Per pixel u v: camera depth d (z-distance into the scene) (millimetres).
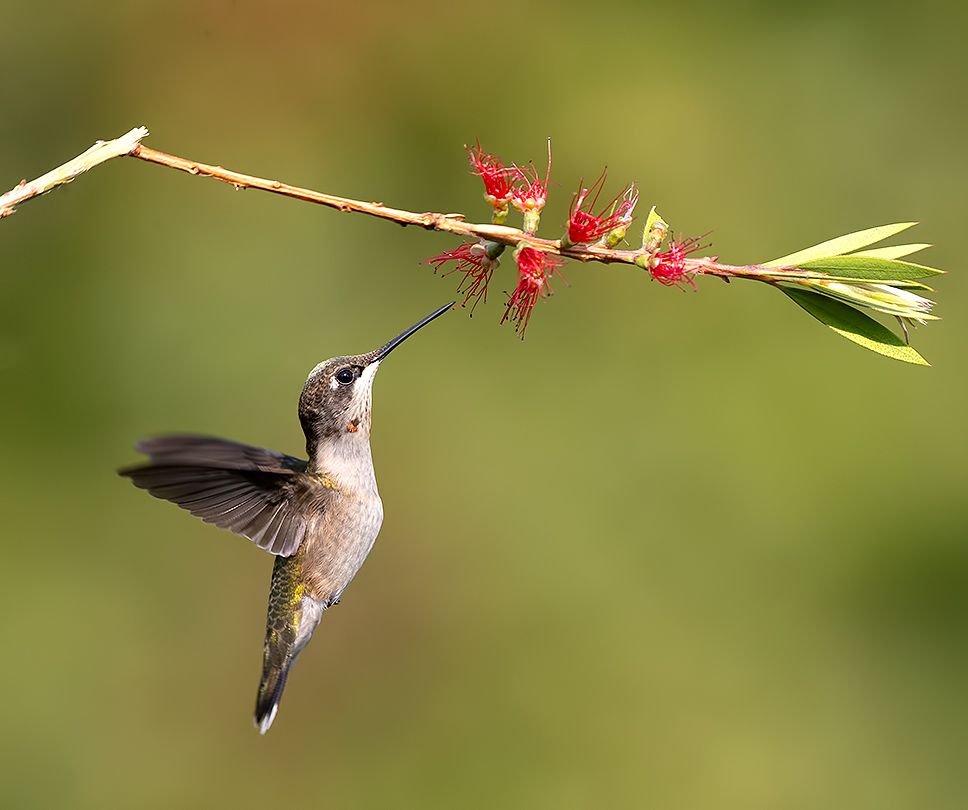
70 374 12188
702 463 12469
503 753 11289
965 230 13242
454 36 13672
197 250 12883
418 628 11820
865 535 12148
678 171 13406
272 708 6188
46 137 12836
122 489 11883
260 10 13312
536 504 12312
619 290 13156
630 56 13805
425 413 12633
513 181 5367
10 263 12438
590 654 11711
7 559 11406
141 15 13180
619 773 11148
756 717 11445
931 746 11258
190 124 13141
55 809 10680
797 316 12977
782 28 14031
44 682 11031
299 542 6250
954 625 11820
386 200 13289
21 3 12930
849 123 13680
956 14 13945
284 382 12609
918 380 12680
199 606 11578
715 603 11969
